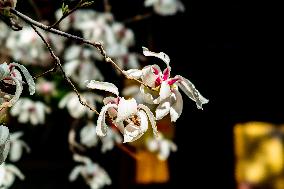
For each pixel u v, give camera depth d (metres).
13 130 6.11
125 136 1.59
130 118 1.66
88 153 6.29
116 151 6.21
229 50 5.86
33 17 4.86
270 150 10.06
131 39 4.75
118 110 1.56
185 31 5.76
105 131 1.59
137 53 5.61
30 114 4.82
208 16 5.68
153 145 5.24
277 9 5.49
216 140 6.52
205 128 6.47
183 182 6.72
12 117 5.99
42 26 1.55
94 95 4.78
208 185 6.65
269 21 5.61
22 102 4.78
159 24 5.70
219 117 6.35
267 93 6.03
